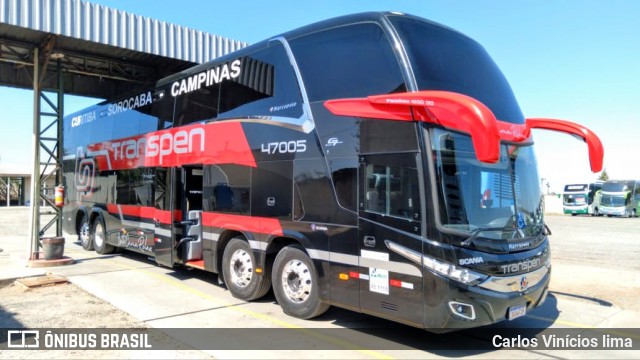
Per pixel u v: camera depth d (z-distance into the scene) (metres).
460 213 5.04
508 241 5.37
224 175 7.88
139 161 10.40
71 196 14.27
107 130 12.10
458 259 4.86
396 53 5.50
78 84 13.83
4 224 24.22
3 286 8.60
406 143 5.22
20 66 12.53
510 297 5.17
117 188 11.41
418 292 5.01
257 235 7.13
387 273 5.31
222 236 7.91
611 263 12.27
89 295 7.88
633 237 20.36
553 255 14.02
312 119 6.34
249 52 7.59
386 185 5.39
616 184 40.91
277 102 6.92
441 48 5.85
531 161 6.27
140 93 10.62
